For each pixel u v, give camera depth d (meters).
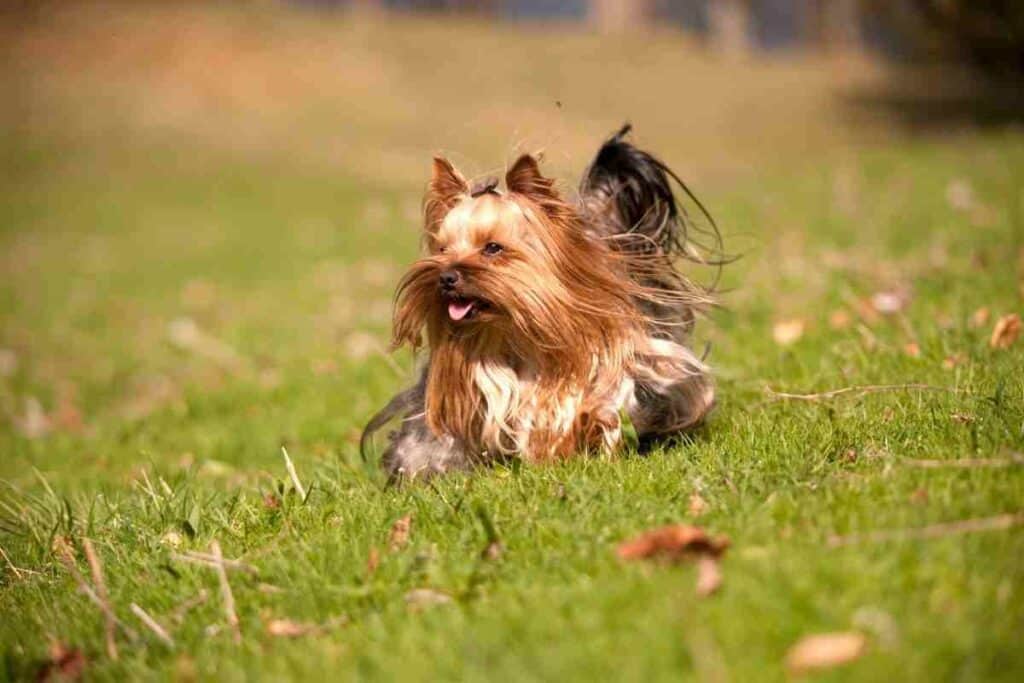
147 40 54.94
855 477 5.66
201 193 36.66
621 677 4.10
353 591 5.36
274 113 49.12
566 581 5.10
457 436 7.66
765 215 19.36
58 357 17.97
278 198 35.69
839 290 11.66
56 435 12.56
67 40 54.72
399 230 26.41
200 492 8.06
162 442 11.26
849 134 46.41
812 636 4.14
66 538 7.11
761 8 78.25
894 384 7.71
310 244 26.39
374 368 12.41
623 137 7.89
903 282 11.40
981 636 4.01
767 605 4.38
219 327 18.17
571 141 44.91
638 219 7.78
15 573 6.91
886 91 53.94
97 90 49.62
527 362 7.43
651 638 4.30
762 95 55.31
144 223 32.84
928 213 16.62
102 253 29.02
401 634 4.85
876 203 19.16
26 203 36.06
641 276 7.61
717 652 4.16
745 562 4.76
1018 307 9.52
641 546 4.96
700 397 7.54
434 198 7.58
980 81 54.31
